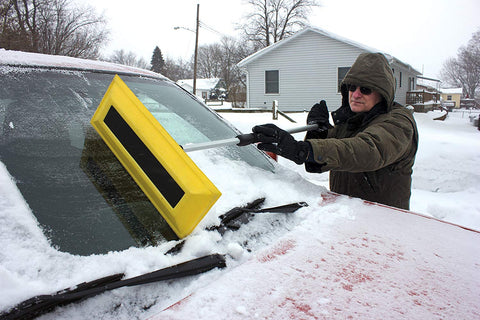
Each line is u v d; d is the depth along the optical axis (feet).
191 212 3.12
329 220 4.11
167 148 3.33
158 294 2.65
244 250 3.39
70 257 2.66
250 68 61.36
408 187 6.01
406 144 5.19
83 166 3.64
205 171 4.59
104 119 3.63
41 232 2.77
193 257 3.04
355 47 54.65
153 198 3.29
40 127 3.87
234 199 4.08
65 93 4.55
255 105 62.03
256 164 5.59
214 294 2.56
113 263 2.69
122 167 3.83
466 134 37.06
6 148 3.43
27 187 3.12
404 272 3.06
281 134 4.33
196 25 85.97
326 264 3.08
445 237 3.87
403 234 3.85
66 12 64.54
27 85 4.31
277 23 117.91
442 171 17.92
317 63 57.26
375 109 5.87
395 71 61.98
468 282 2.98
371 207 4.66
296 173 5.65
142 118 3.49
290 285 2.73
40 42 60.23
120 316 2.42
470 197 14.99
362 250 3.39
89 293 2.37
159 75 7.00
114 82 3.74
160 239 3.20
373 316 2.46
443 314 2.54
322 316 2.41
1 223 2.63
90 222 3.07
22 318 2.13
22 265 2.42
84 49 66.85
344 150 4.61
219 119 6.67
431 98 89.81
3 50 4.88
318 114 6.75
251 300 2.52
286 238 3.56
